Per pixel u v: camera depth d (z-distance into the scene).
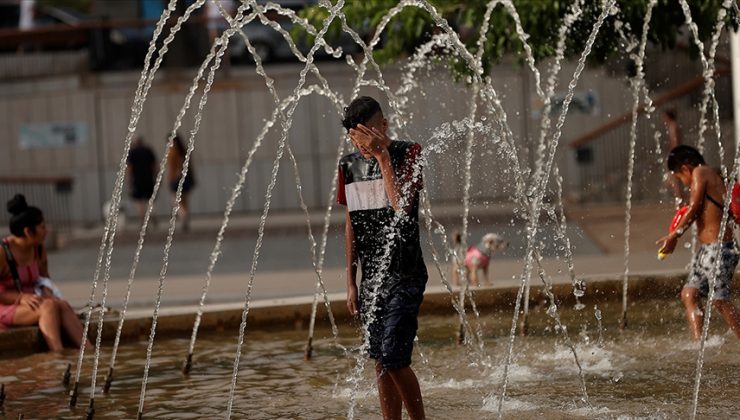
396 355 9.25
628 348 13.43
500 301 16.14
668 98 33.72
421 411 9.44
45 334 14.95
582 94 38.62
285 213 43.75
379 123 9.46
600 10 17.75
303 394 11.74
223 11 14.09
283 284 22.28
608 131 37.75
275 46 47.28
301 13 20.56
